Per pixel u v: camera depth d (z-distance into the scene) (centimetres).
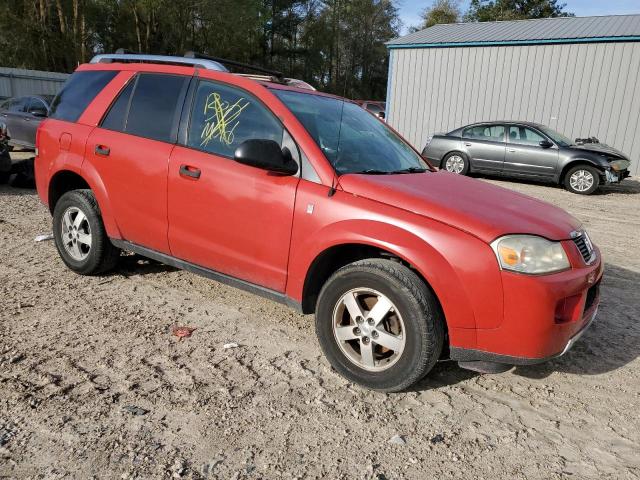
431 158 1360
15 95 2198
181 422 268
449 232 280
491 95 1742
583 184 1147
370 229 294
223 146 363
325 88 5328
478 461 252
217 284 465
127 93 426
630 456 261
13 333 351
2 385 289
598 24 1709
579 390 322
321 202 313
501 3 4197
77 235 453
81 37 2883
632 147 1534
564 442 270
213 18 3281
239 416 276
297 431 267
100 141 422
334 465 244
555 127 1645
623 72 1512
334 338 316
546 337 274
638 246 688
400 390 300
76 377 302
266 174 337
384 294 290
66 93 473
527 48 1650
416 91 1892
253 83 365
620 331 409
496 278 271
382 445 260
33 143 1239
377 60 5394
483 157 1277
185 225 377
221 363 329
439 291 276
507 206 317
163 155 385
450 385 321
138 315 392
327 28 4891
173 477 229
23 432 253
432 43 1806
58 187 476
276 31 4647
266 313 410
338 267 341
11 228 621
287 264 330
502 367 286
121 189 409
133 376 307
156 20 3259
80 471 229
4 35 2720
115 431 257
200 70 389
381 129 429
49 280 452
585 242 322
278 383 311
